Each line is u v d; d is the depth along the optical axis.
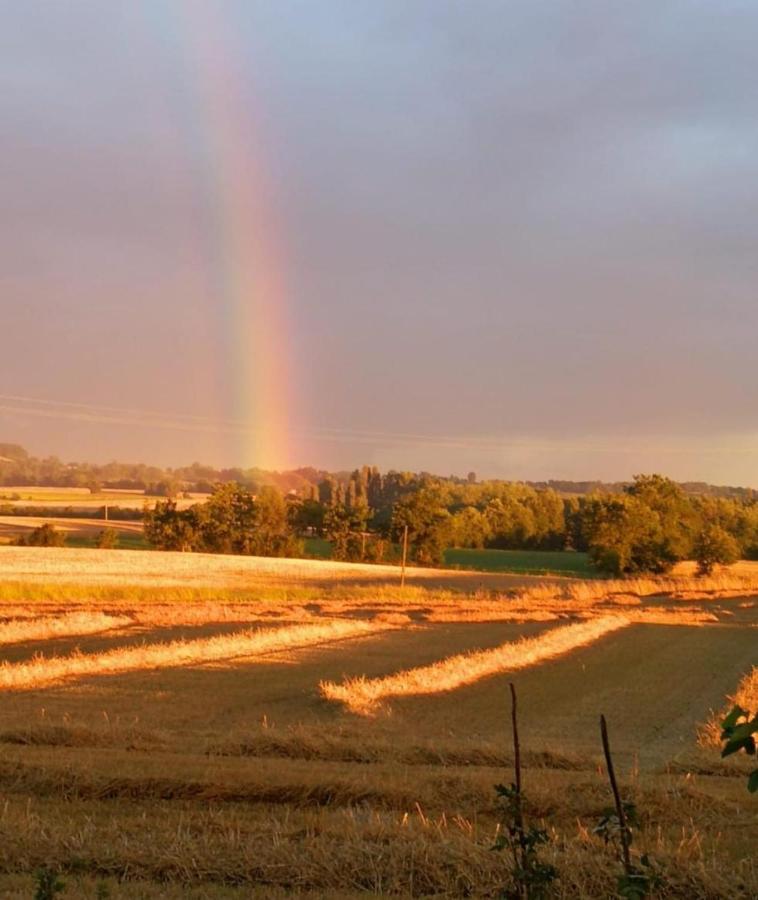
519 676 28.41
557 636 37.94
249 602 55.25
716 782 13.56
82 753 13.86
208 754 14.42
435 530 112.56
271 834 9.66
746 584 83.44
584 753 15.95
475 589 71.75
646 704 23.78
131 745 14.79
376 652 33.47
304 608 53.25
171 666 27.88
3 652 31.16
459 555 126.94
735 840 10.30
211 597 57.22
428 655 32.91
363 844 9.19
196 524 111.69
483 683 26.75
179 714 19.91
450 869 8.75
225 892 8.39
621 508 104.19
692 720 21.45
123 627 39.81
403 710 21.78
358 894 8.45
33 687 23.02
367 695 22.77
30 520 132.75
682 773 14.49
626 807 6.32
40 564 73.12
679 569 107.38
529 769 14.00
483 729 19.64
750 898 8.46
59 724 15.72
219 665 28.50
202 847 9.12
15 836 9.33
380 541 115.25
